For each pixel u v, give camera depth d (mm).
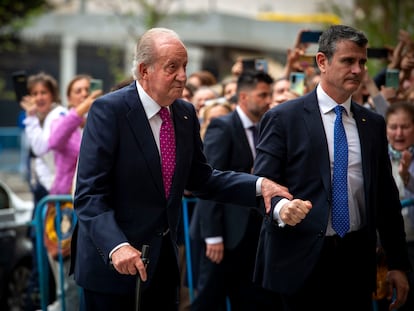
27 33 23094
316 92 5105
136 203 4742
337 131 5023
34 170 8172
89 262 4797
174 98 4660
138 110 4734
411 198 6344
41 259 7277
